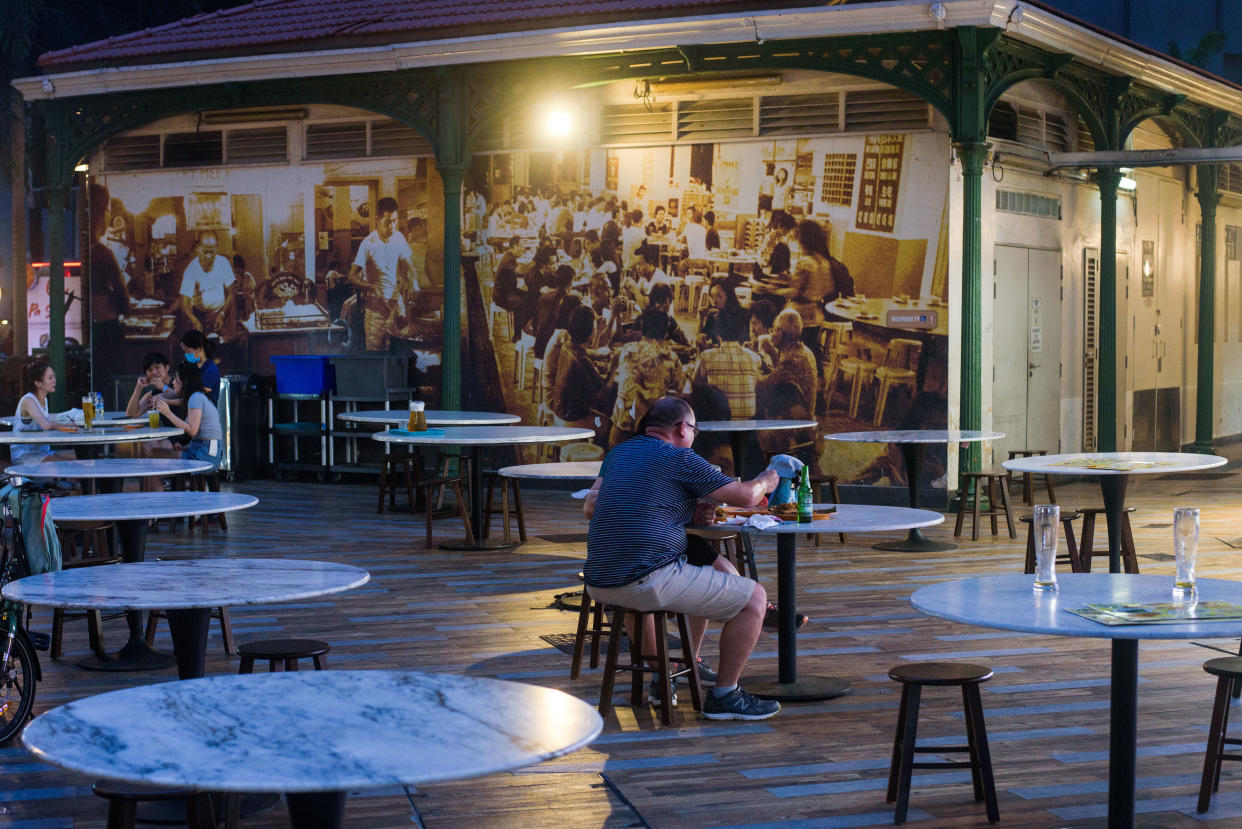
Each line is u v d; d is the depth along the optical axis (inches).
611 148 547.2
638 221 545.3
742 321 530.6
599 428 557.9
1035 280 566.9
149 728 105.5
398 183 589.9
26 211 1114.1
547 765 201.2
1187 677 254.2
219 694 116.0
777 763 201.5
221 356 626.8
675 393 542.9
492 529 461.1
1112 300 593.9
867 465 514.6
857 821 176.1
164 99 601.6
